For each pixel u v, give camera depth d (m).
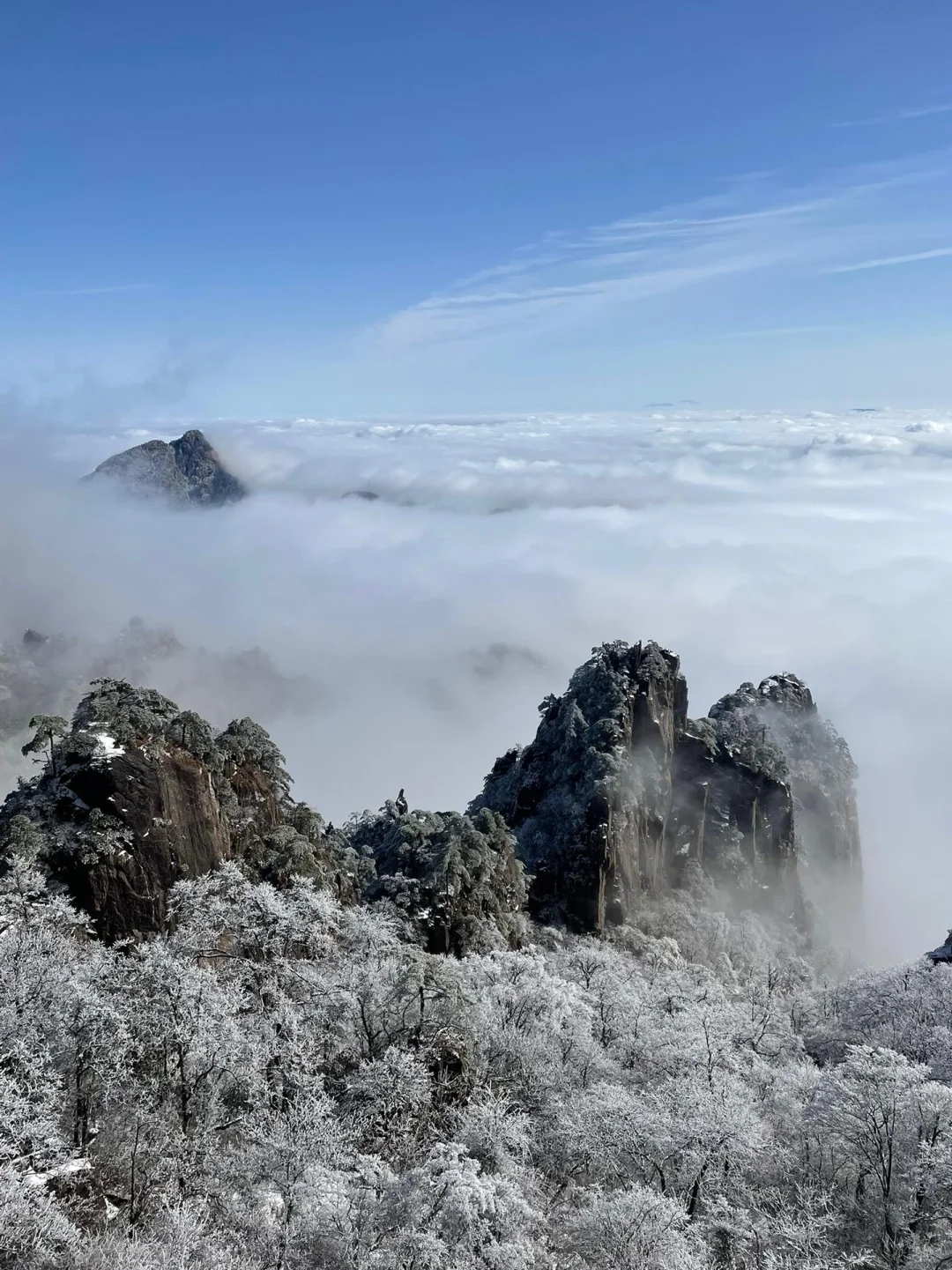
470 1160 43.59
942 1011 81.94
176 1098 49.72
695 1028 71.25
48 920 61.91
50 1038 47.81
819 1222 48.03
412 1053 56.78
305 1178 42.56
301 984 62.78
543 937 115.75
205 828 75.50
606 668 157.88
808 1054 83.50
